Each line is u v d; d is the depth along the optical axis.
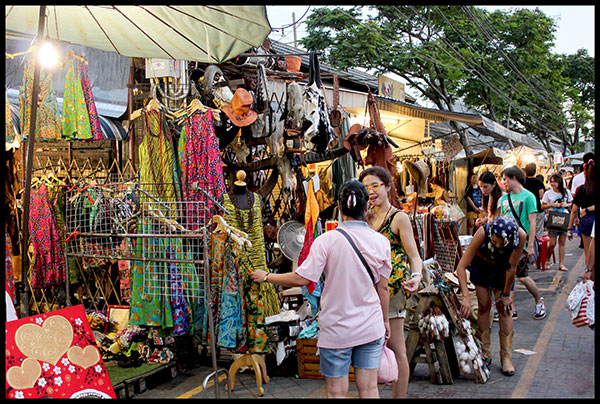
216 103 5.44
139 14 4.04
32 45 5.29
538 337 5.99
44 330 3.32
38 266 5.55
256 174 6.62
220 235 4.28
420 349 4.90
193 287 4.46
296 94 5.73
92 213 5.10
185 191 5.00
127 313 5.54
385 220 3.79
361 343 3.13
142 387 4.43
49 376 3.24
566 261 11.63
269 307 4.78
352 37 17.11
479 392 4.38
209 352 5.38
